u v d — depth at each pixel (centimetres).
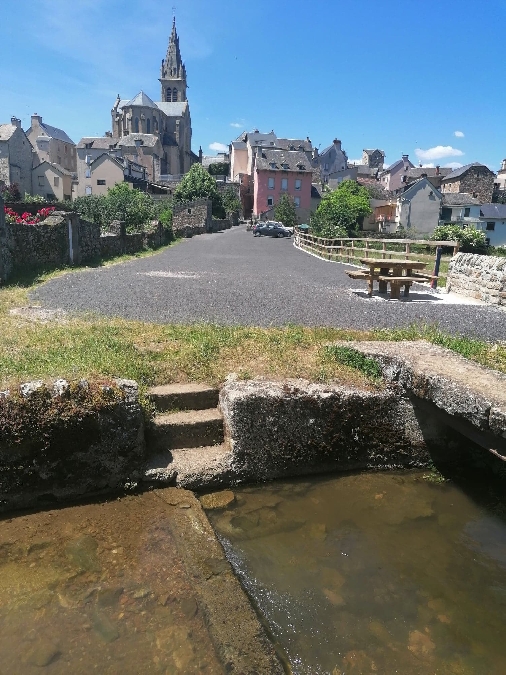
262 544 352
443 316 859
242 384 456
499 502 422
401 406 475
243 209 7169
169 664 248
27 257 1311
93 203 2944
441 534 374
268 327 685
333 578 320
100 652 254
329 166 9525
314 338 610
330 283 1302
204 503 397
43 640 260
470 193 6006
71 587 296
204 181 5250
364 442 468
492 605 304
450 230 3609
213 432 449
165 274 1383
